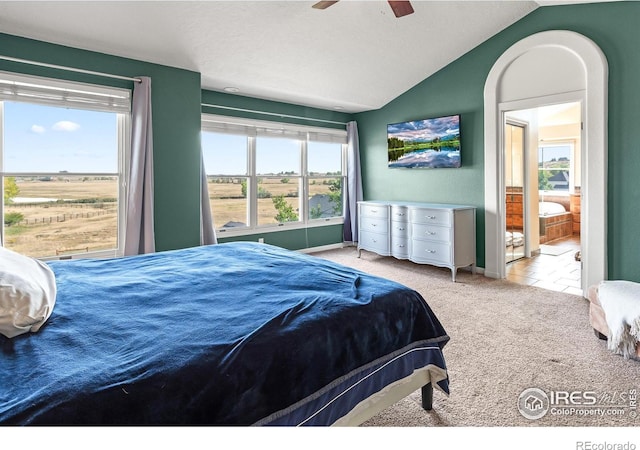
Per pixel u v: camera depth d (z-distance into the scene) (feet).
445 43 13.94
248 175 16.63
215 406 3.39
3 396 2.99
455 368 7.33
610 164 11.14
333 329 4.50
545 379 6.88
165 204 12.46
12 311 4.09
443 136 15.60
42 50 10.15
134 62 11.68
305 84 15.21
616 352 7.75
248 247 8.97
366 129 19.62
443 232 14.08
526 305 11.04
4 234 10.20
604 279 11.21
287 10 10.69
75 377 3.18
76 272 6.75
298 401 3.96
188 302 5.08
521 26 12.97
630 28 10.63
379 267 15.96
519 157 17.15
